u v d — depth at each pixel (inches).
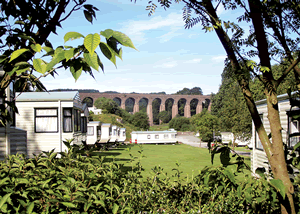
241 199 87.4
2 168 78.5
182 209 88.6
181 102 4589.1
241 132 874.1
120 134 1503.4
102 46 49.3
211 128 1336.1
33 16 75.2
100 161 92.7
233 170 81.6
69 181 73.0
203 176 85.7
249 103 80.3
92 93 3277.6
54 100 546.0
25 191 68.4
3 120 78.7
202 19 88.1
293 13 97.5
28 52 64.0
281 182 72.2
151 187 95.9
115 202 78.6
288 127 285.0
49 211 67.9
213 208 86.9
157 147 1226.0
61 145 544.7
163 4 86.8
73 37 48.7
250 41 93.5
